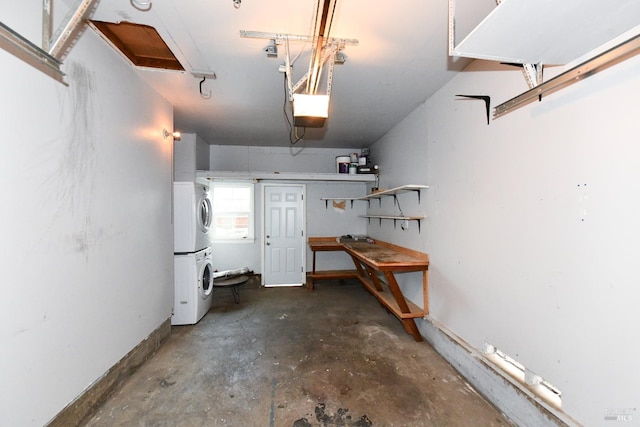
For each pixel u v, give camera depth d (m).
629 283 1.11
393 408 1.81
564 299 1.39
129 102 2.14
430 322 2.66
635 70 1.08
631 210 1.10
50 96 1.42
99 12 1.57
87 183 1.68
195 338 2.81
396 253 3.28
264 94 2.72
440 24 1.67
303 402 1.86
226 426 1.65
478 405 1.83
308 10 1.56
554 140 1.43
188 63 2.14
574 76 1.17
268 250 4.93
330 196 5.12
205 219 3.63
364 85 2.49
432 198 2.68
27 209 1.29
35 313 1.33
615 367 1.17
